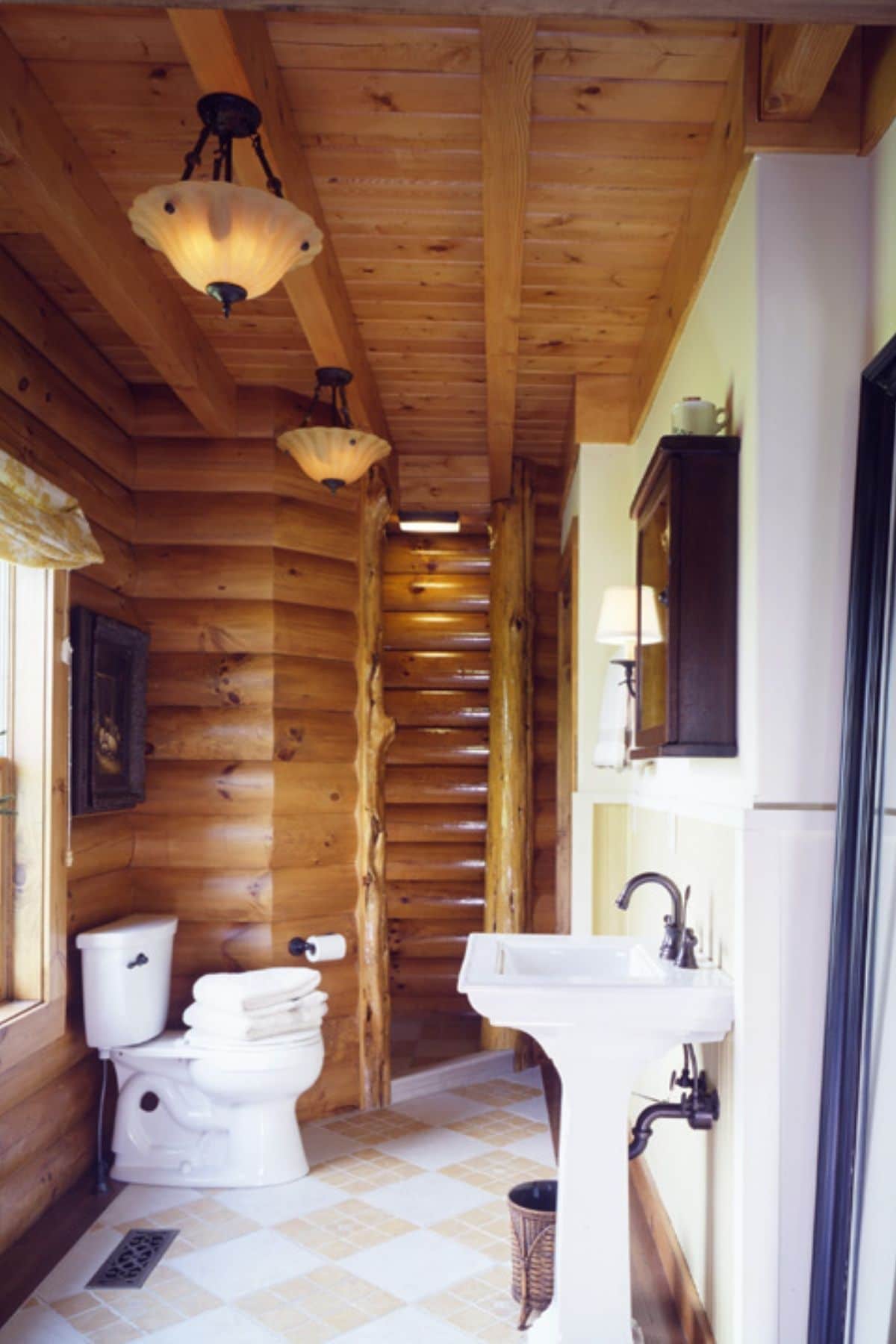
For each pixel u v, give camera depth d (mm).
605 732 3936
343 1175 3656
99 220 2752
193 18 1911
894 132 2195
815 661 2305
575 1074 2398
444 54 2334
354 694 4496
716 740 2459
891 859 2045
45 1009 3129
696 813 2795
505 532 5340
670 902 3150
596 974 2973
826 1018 2168
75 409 3576
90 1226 3234
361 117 2561
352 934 4406
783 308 2330
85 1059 3676
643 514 3059
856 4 1621
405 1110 4371
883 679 2113
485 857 5598
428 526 5391
